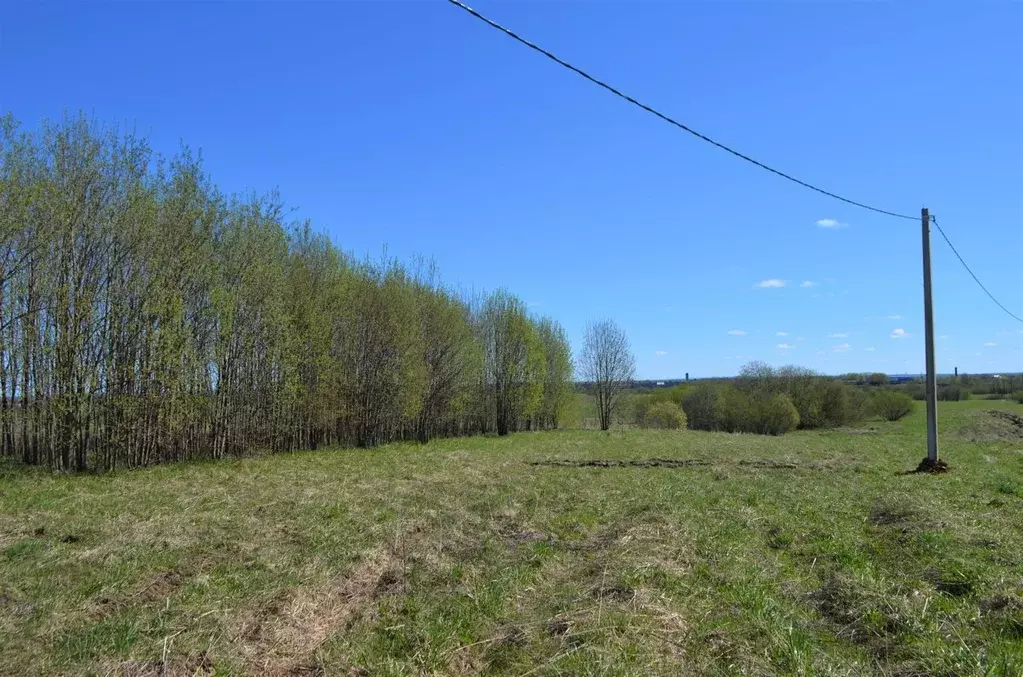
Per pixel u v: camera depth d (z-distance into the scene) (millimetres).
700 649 5348
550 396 55625
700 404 61281
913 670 4863
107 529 10344
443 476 18984
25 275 18703
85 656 5410
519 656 5398
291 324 28156
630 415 64438
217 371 25031
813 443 34219
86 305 19344
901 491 14078
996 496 13328
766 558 8453
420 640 5828
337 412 32188
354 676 5203
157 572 8023
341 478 18516
